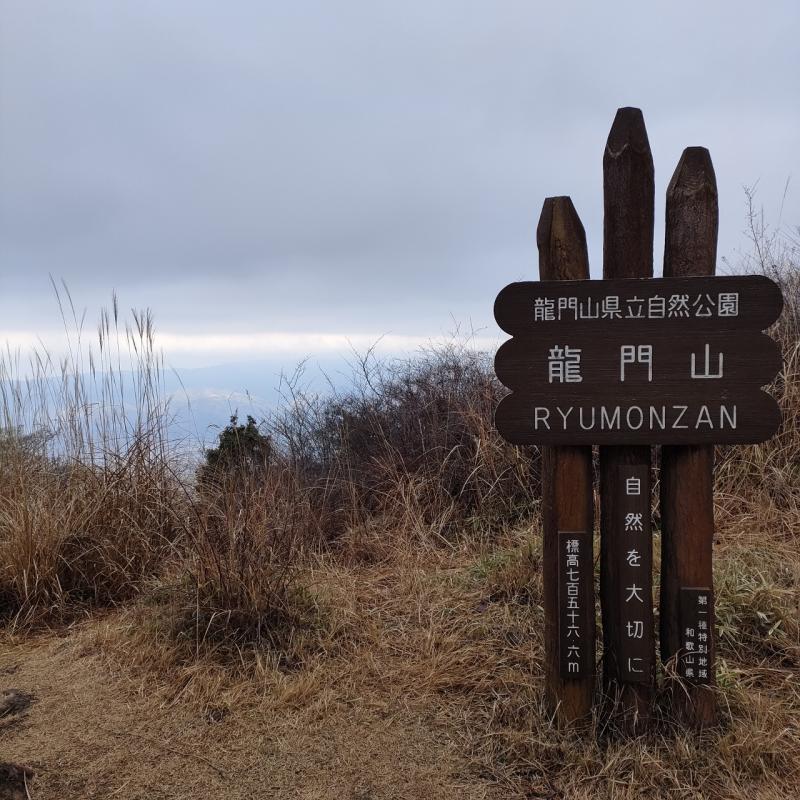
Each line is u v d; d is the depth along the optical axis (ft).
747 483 16.60
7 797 8.67
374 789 8.76
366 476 19.56
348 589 14.32
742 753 8.71
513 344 9.20
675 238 9.03
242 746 9.65
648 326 8.89
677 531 9.13
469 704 10.37
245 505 14.21
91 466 16.58
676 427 8.89
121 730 10.08
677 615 9.20
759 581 12.56
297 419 20.86
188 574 13.88
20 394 17.81
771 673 10.53
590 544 9.27
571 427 9.11
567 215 9.22
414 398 20.90
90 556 15.17
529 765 8.98
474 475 18.24
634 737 9.16
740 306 8.70
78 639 13.07
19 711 10.68
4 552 14.53
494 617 12.52
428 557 16.11
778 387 17.95
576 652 9.29
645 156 9.03
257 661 11.35
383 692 10.82
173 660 11.74
